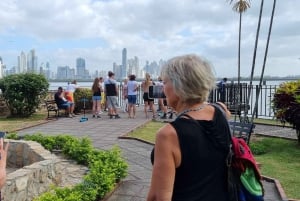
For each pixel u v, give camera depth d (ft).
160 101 59.21
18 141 27.30
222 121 7.18
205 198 6.70
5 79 59.31
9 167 26.99
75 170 26.08
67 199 16.48
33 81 59.16
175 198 6.71
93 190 18.15
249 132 25.71
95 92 59.36
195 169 6.68
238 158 7.13
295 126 34.60
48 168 21.38
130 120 54.85
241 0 38.24
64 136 31.81
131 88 59.06
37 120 55.77
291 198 19.94
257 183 7.30
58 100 59.67
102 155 25.32
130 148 34.27
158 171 6.61
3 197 16.79
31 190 19.45
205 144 6.77
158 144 6.68
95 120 55.42
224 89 51.37
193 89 7.04
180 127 6.70
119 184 22.53
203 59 7.28
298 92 33.78
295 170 25.63
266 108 53.83
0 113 60.34
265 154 30.96
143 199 19.85
